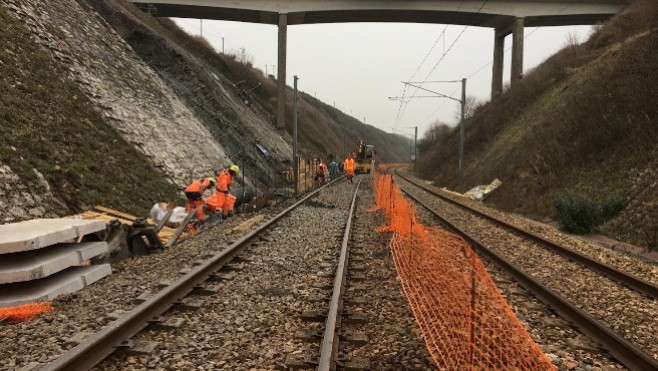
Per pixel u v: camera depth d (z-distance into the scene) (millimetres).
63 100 13141
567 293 6762
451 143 53750
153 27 39531
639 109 16922
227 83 43062
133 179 13094
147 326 4625
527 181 21781
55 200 9438
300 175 23719
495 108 44844
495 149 34000
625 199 14039
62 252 6395
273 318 5039
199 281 6285
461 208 19672
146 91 20219
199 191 12102
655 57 18516
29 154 9836
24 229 6199
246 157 26859
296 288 6188
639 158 14953
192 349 4180
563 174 18953
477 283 6016
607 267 7867
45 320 4875
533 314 5637
